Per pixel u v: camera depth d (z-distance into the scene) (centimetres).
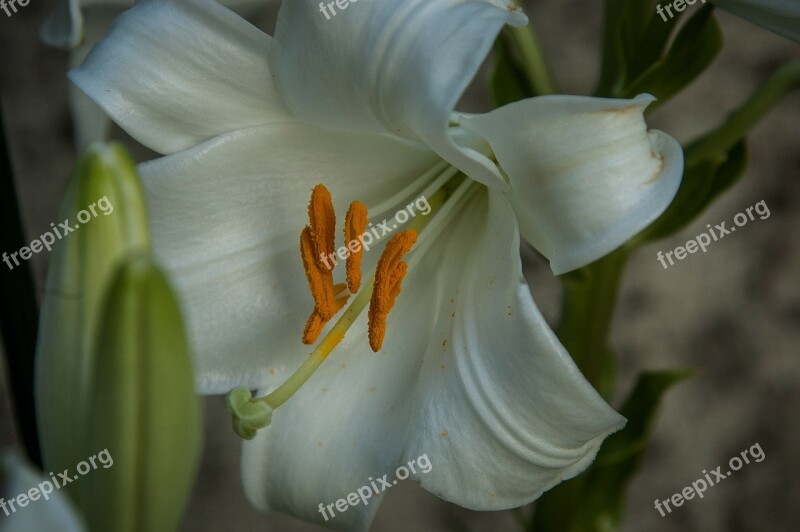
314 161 27
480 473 26
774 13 25
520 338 25
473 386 26
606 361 31
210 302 27
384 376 27
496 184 25
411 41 24
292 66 25
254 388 27
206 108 26
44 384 22
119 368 21
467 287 27
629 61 28
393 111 25
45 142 35
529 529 31
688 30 27
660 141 24
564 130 24
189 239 27
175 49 26
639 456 30
